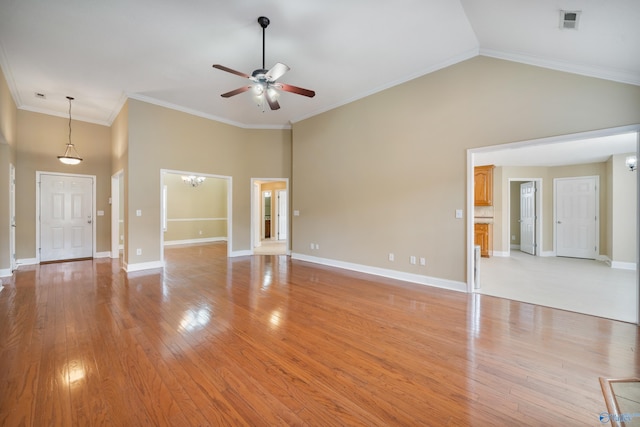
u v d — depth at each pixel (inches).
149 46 141.6
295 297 145.0
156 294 149.2
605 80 113.3
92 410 63.7
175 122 221.3
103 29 128.1
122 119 213.3
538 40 115.3
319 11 116.3
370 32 130.4
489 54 141.2
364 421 61.2
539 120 128.0
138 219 203.6
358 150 201.3
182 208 361.4
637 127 107.5
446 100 156.7
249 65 160.6
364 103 196.9
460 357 87.4
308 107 225.0
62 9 114.7
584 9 87.7
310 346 94.1
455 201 154.6
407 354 89.3
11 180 193.9
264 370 80.1
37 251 225.0
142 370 79.5
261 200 408.5
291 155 273.0
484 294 149.2
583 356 87.8
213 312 123.8
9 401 66.3
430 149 163.6
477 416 62.7
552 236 280.2
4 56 150.4
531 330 106.3
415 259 171.5
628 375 77.7
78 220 244.8
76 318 116.3
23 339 97.7
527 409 64.8
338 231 216.5
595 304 133.9
